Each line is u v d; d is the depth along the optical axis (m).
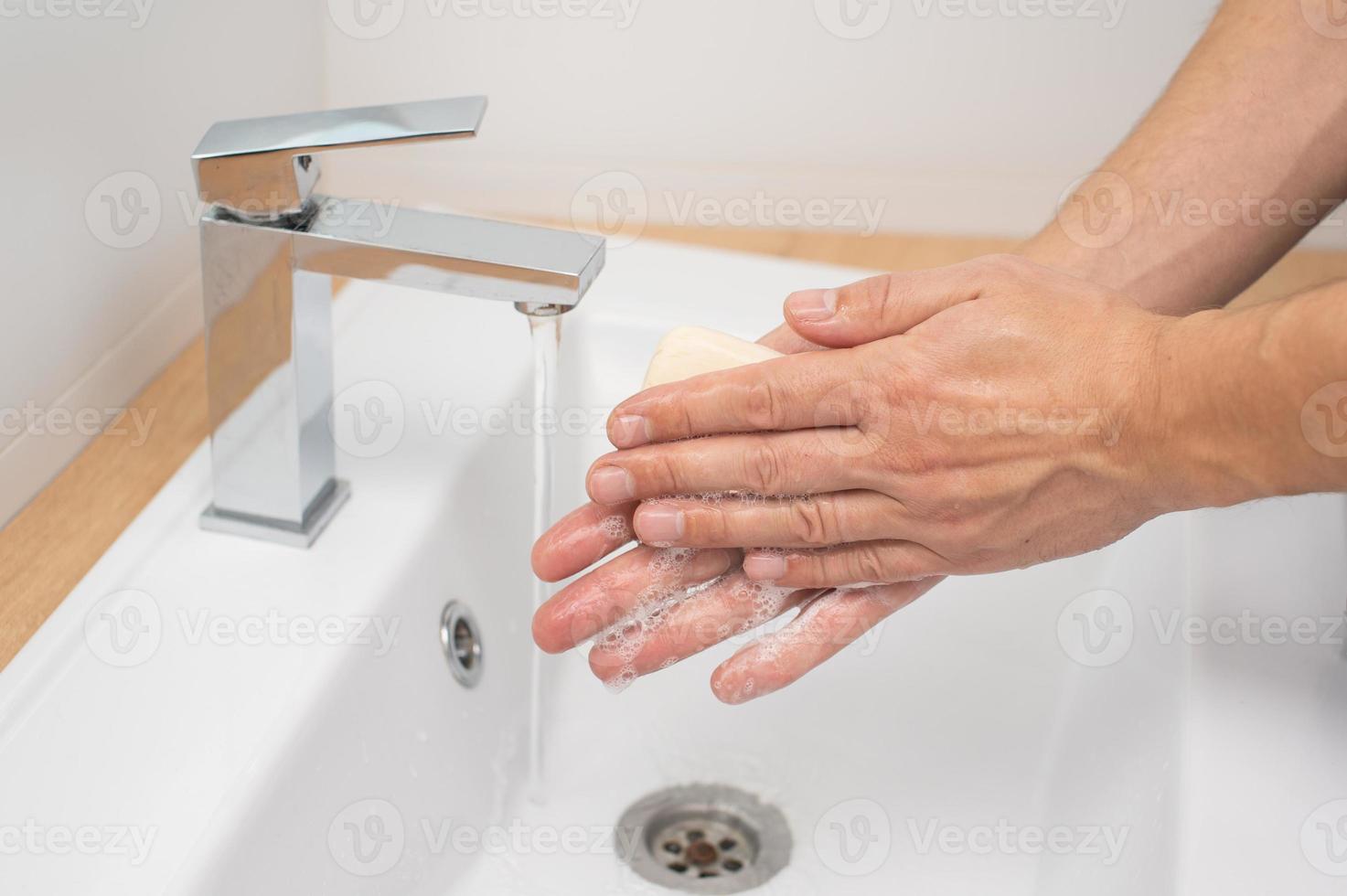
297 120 0.48
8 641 0.53
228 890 0.44
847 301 0.48
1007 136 1.00
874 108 0.99
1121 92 0.97
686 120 1.00
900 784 0.63
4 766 0.45
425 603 0.58
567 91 0.98
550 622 0.51
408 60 0.95
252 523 0.57
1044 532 0.48
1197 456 0.43
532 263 0.48
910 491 0.47
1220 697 0.50
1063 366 0.44
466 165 0.97
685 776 0.65
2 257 0.56
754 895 0.59
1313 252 0.91
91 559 0.57
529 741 0.66
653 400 0.48
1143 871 0.46
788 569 0.50
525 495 0.70
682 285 0.77
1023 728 0.65
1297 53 0.57
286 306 0.51
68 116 0.59
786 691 0.68
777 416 0.47
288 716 0.48
